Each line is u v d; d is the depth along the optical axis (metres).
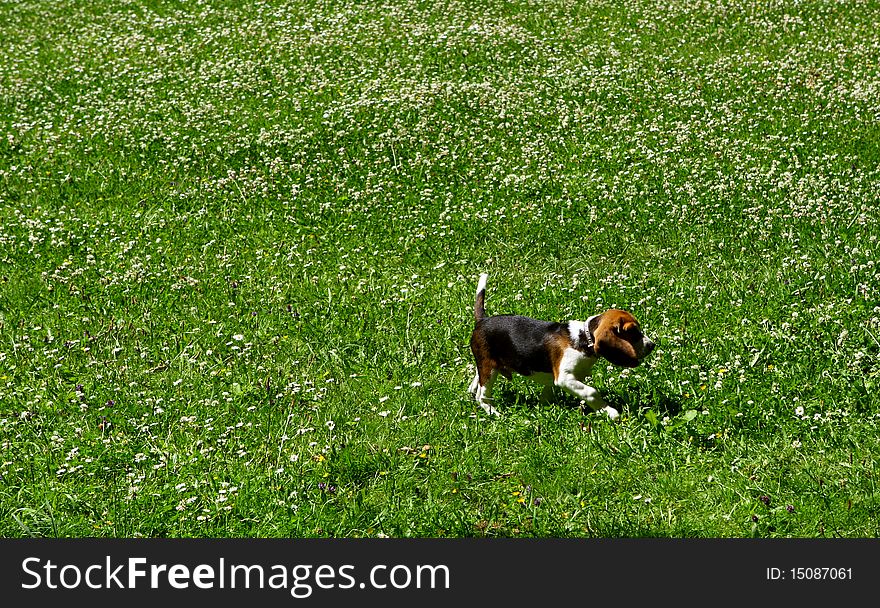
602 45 27.28
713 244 16.52
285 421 11.35
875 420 10.79
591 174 19.70
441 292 15.16
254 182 19.91
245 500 9.81
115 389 12.19
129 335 13.78
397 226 17.86
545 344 11.04
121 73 26.80
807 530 9.30
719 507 9.66
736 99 23.42
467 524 9.57
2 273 16.34
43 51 28.84
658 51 26.69
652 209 18.00
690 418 10.85
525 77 25.34
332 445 10.79
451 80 25.25
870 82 23.72
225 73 26.30
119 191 19.92
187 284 15.64
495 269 16.12
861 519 9.36
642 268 15.93
